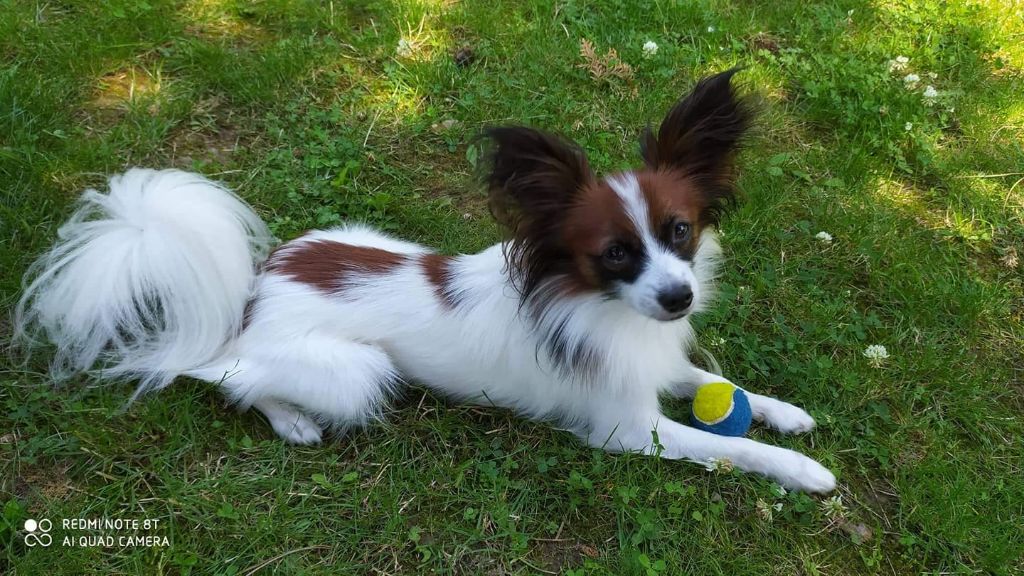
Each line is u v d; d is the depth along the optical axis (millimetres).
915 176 858
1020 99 955
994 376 665
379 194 757
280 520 518
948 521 547
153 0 926
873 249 755
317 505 532
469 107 857
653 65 934
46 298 559
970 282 732
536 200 491
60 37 833
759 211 771
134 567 482
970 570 528
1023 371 676
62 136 744
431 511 537
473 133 836
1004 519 562
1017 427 626
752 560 522
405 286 576
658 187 492
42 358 590
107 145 750
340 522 523
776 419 600
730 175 551
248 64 868
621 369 545
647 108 875
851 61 968
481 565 512
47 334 590
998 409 642
